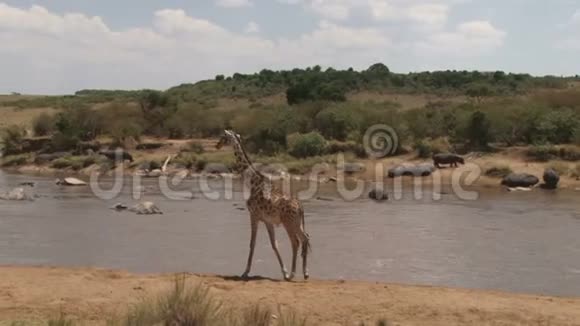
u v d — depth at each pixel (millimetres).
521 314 11000
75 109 68562
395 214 31484
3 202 35094
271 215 13781
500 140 52188
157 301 9984
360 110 61375
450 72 126250
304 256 13867
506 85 110188
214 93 122750
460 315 10914
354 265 19922
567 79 120875
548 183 41594
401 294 12195
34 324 9773
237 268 18922
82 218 29453
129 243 23203
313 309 11031
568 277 18625
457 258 21219
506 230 27031
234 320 9523
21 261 19938
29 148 62844
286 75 130750
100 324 9977
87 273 13664
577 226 28094
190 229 26438
